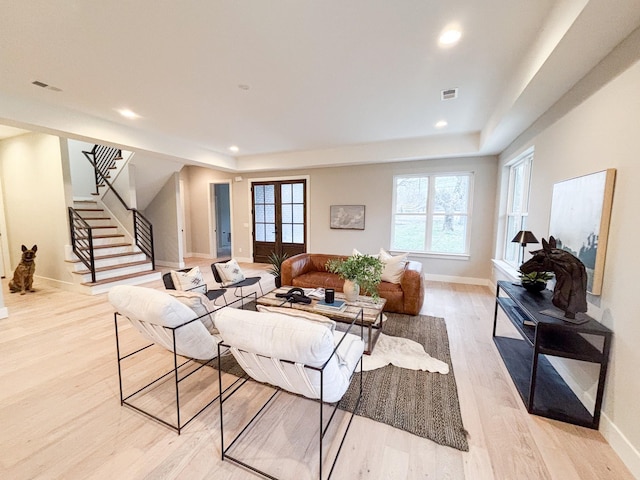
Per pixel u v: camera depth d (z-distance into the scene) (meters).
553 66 1.96
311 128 4.24
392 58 2.34
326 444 1.64
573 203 2.18
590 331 1.72
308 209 6.42
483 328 3.25
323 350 1.35
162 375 2.33
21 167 5.02
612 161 1.76
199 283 3.14
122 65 2.40
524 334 2.09
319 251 6.43
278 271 4.61
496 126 3.36
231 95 3.03
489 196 4.99
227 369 2.42
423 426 1.77
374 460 1.54
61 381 2.23
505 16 1.83
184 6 1.71
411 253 5.58
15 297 4.37
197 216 8.05
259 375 1.70
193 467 1.50
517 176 4.30
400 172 5.57
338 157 5.55
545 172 2.84
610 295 1.73
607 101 1.82
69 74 2.54
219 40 2.07
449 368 2.42
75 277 4.65
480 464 1.51
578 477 1.44
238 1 1.67
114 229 6.04
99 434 1.71
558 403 1.94
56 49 2.15
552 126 2.67
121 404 1.97
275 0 1.67
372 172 5.79
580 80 2.15
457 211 5.34
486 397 2.05
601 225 1.80
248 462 1.53
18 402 1.99
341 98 3.13
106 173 6.09
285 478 1.43
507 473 1.46
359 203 5.95
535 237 3.06
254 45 2.14
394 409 1.92
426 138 4.84
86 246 5.11
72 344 2.84
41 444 1.64
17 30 1.90
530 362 2.45
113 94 2.98
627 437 1.52
